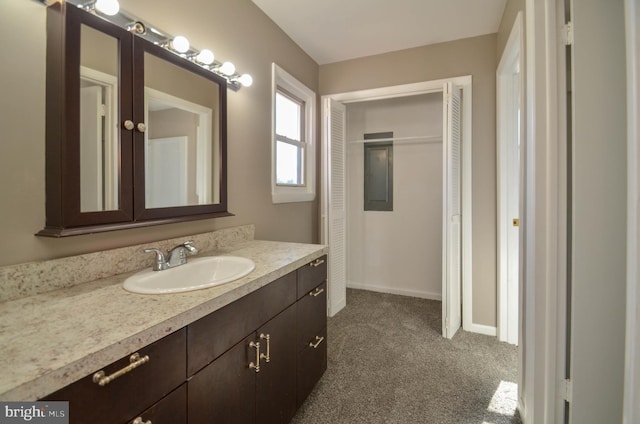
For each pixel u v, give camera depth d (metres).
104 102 1.14
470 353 2.19
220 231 1.79
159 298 0.95
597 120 1.19
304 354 1.59
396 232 3.52
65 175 1.01
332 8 2.17
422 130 3.37
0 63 0.92
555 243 1.29
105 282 1.12
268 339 1.26
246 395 1.14
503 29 2.20
